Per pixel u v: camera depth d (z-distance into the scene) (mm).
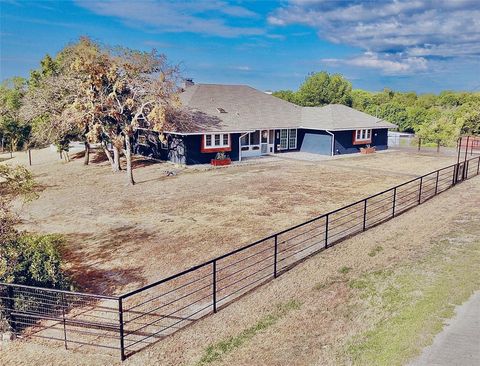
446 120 43500
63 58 26500
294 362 6578
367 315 7938
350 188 20797
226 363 6707
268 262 11148
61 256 12133
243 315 8281
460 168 24000
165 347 7277
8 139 39844
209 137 28438
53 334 7895
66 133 26703
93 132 23188
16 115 29938
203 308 8641
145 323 8234
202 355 6977
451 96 71188
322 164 28828
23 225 15406
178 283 10086
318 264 10750
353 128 33500
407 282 9172
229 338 7453
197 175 24875
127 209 17547
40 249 9328
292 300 8820
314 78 66000
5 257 8531
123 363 6879
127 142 22375
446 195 18031
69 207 18156
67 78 24578
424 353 6336
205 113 30328
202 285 9898
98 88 23234
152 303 9078
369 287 9172
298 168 27219
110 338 7734
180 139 27891
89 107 23031
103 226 15180
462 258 10398
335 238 12867
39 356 7164
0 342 7621
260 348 7070
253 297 9062
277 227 14469
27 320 8180
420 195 17250
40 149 41469
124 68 23281
